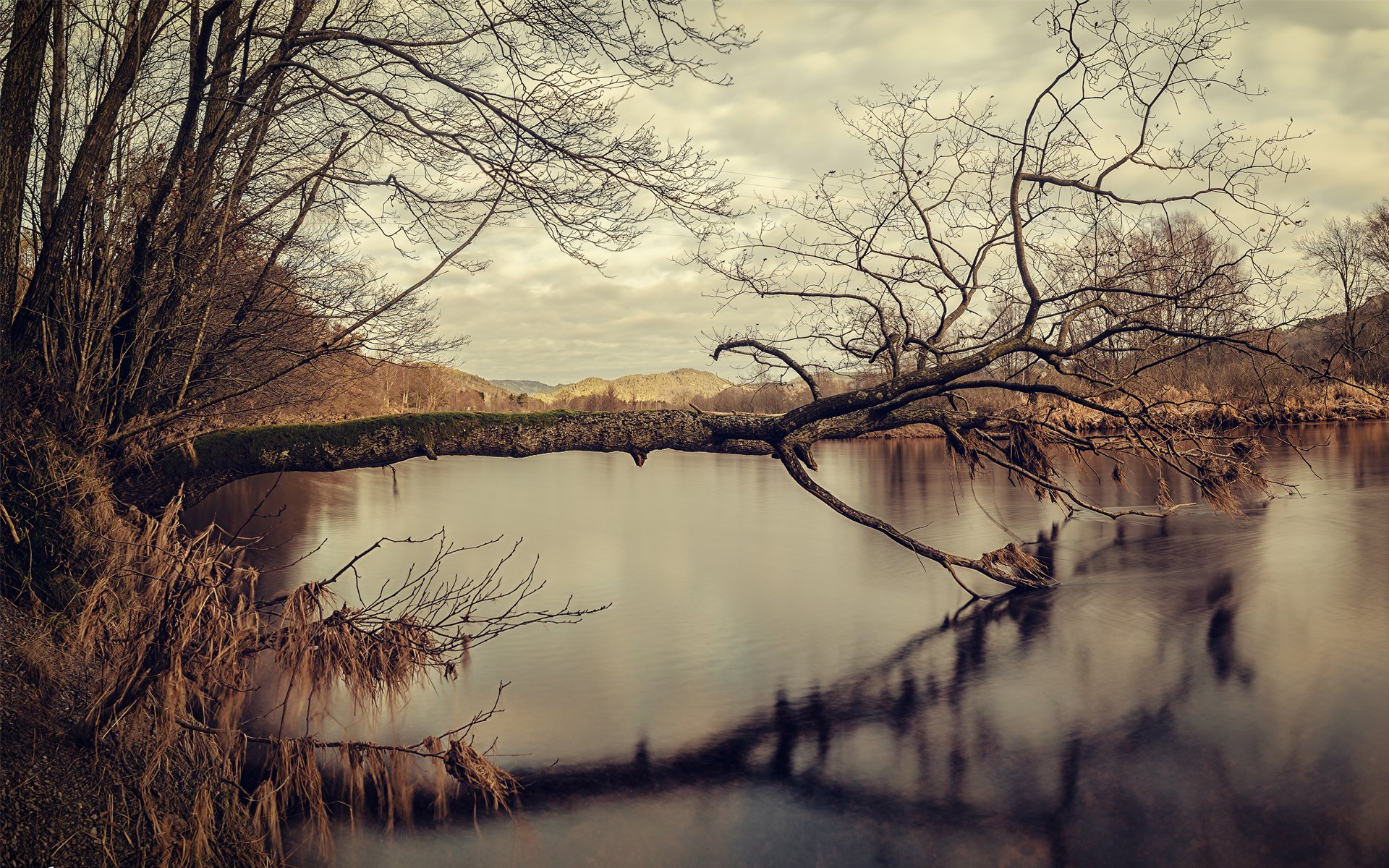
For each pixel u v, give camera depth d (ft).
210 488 25.04
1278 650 30.63
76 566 20.45
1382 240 130.00
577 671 29.81
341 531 57.36
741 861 18.11
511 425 26.58
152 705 17.16
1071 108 30.14
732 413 29.73
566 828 19.36
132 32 23.59
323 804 18.66
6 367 21.86
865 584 42.83
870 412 31.48
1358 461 77.92
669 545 53.52
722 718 25.95
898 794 21.08
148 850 15.51
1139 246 31.37
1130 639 32.91
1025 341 29.07
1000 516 61.00
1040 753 23.30
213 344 28.50
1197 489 70.18
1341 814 19.49
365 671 19.13
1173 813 19.93
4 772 15.46
